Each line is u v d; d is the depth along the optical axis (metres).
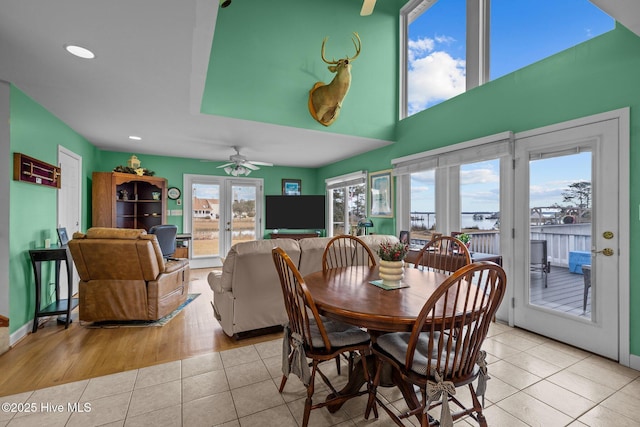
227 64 3.52
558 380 2.09
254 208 6.83
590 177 2.50
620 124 2.31
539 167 2.86
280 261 1.71
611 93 2.37
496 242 3.25
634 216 2.25
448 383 1.24
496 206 3.26
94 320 2.98
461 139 3.64
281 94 3.83
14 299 2.64
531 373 2.18
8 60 2.22
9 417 1.70
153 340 2.73
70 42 1.99
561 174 2.69
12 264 2.61
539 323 2.85
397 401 1.88
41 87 2.69
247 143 4.79
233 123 3.74
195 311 3.52
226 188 6.55
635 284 2.25
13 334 2.61
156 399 1.87
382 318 1.35
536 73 2.89
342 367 2.29
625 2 1.60
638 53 2.23
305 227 6.42
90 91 2.78
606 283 2.40
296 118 3.93
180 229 6.07
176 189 6.02
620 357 2.31
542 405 1.83
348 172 5.98
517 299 3.04
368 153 5.36
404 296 1.65
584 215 2.54
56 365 2.27
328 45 4.14
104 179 4.82
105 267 2.90
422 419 1.32
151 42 2.00
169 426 1.64
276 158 6.07
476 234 3.48
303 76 3.96
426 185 4.20
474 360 1.36
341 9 4.25
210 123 3.74
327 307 1.50
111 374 2.15
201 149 5.27
